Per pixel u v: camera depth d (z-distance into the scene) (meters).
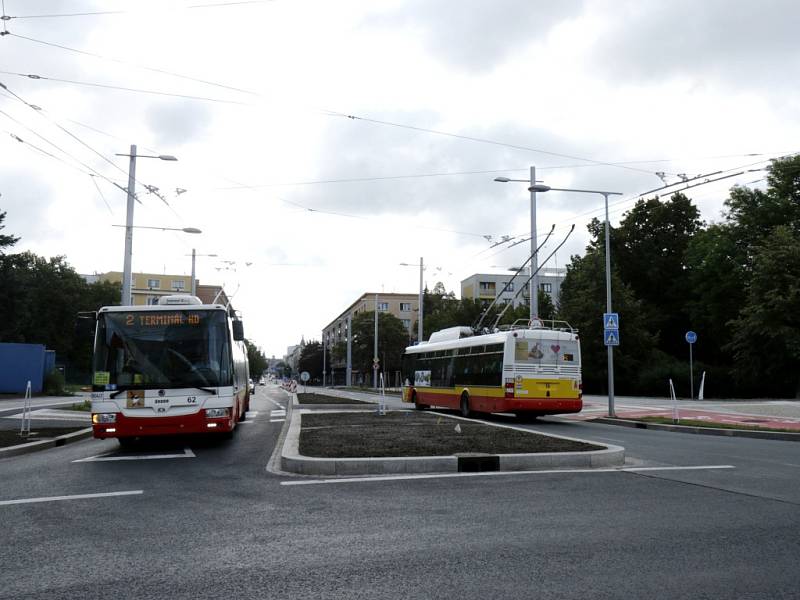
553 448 10.77
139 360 12.60
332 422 17.09
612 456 10.26
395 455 9.99
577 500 7.30
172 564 4.93
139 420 12.36
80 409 24.34
